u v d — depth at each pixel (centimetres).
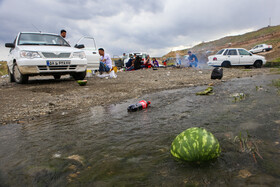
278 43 3378
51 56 684
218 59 1487
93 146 209
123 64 2231
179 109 352
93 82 815
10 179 153
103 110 375
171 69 1492
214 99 420
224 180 138
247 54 1517
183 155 165
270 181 134
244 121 261
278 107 316
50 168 167
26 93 565
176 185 135
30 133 260
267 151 176
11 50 847
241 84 627
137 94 537
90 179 148
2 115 355
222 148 187
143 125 271
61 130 267
